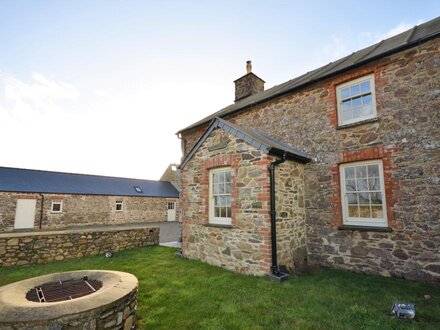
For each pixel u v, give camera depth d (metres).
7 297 2.96
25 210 17.05
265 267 5.23
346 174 6.34
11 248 6.55
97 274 4.09
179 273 5.68
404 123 5.38
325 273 5.64
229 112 9.37
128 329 3.13
